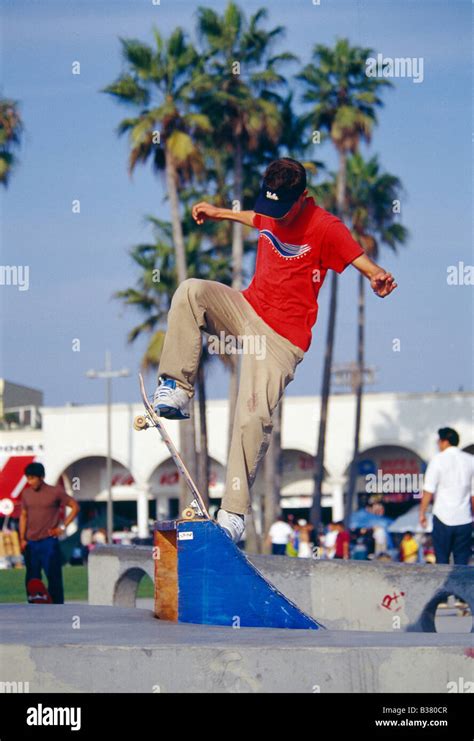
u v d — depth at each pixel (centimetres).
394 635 443
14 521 5109
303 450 4884
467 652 402
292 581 773
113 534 4391
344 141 3897
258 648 408
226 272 4075
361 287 4547
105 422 5097
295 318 550
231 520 549
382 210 4406
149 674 417
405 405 4744
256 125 3647
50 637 458
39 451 5259
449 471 930
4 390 6575
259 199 546
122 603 923
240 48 3744
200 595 526
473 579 709
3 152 3225
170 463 5112
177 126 3675
